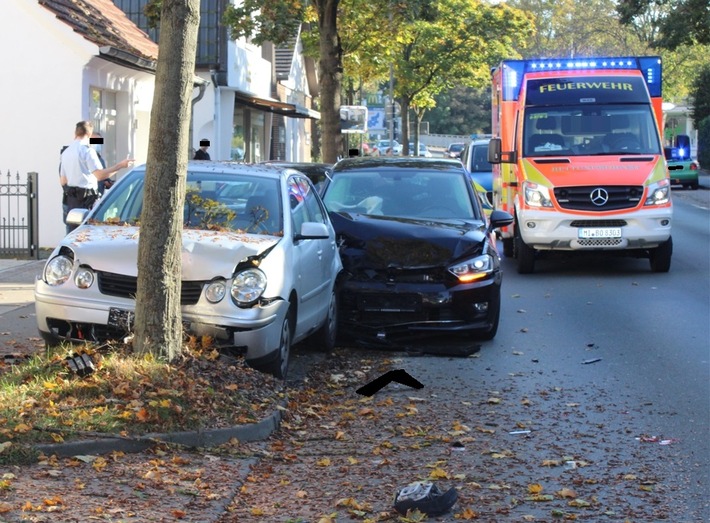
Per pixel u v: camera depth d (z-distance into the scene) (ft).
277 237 29.89
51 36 62.34
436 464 22.41
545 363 33.71
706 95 201.57
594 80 58.65
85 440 21.16
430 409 27.58
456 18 152.66
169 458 21.62
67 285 28.53
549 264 61.16
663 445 24.14
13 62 62.69
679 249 67.41
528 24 157.28
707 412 27.27
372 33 95.76
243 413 24.41
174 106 25.25
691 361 33.73
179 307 26.02
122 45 67.56
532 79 58.70
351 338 35.81
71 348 27.32
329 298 34.24
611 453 23.48
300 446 23.84
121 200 32.50
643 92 58.13
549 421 26.37
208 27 93.86
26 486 18.83
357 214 38.73
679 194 131.03
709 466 22.47
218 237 29.01
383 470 22.02
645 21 244.83
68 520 17.28
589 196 54.13
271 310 27.89
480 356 34.83
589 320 41.65
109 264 28.43
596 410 27.53
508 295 48.67
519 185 55.67
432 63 154.20
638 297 47.42
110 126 70.38
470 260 35.81
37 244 57.11
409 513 18.89
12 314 39.06
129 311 27.86
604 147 56.54
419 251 35.73
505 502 19.93
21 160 63.16
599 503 19.98
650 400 28.66
